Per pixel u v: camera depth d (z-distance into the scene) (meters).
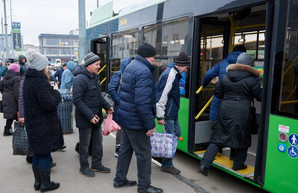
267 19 3.22
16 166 4.66
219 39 5.19
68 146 5.79
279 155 3.14
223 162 4.25
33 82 3.40
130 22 6.59
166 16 5.17
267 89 3.28
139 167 3.62
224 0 3.88
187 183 4.09
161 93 4.03
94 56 4.07
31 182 4.05
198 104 4.88
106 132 4.50
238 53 4.23
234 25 5.18
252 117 3.77
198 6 4.37
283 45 3.10
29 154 4.53
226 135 3.76
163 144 4.05
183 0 4.72
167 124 4.26
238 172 3.83
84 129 4.15
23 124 4.27
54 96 3.53
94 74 4.20
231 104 3.74
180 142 4.88
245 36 5.03
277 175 3.18
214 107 4.34
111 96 4.48
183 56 4.04
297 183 2.98
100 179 4.18
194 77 4.53
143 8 6.02
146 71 3.32
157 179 4.23
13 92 6.19
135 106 3.42
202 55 5.01
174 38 4.96
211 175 4.62
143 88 3.28
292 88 3.01
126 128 3.54
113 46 7.65
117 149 5.16
